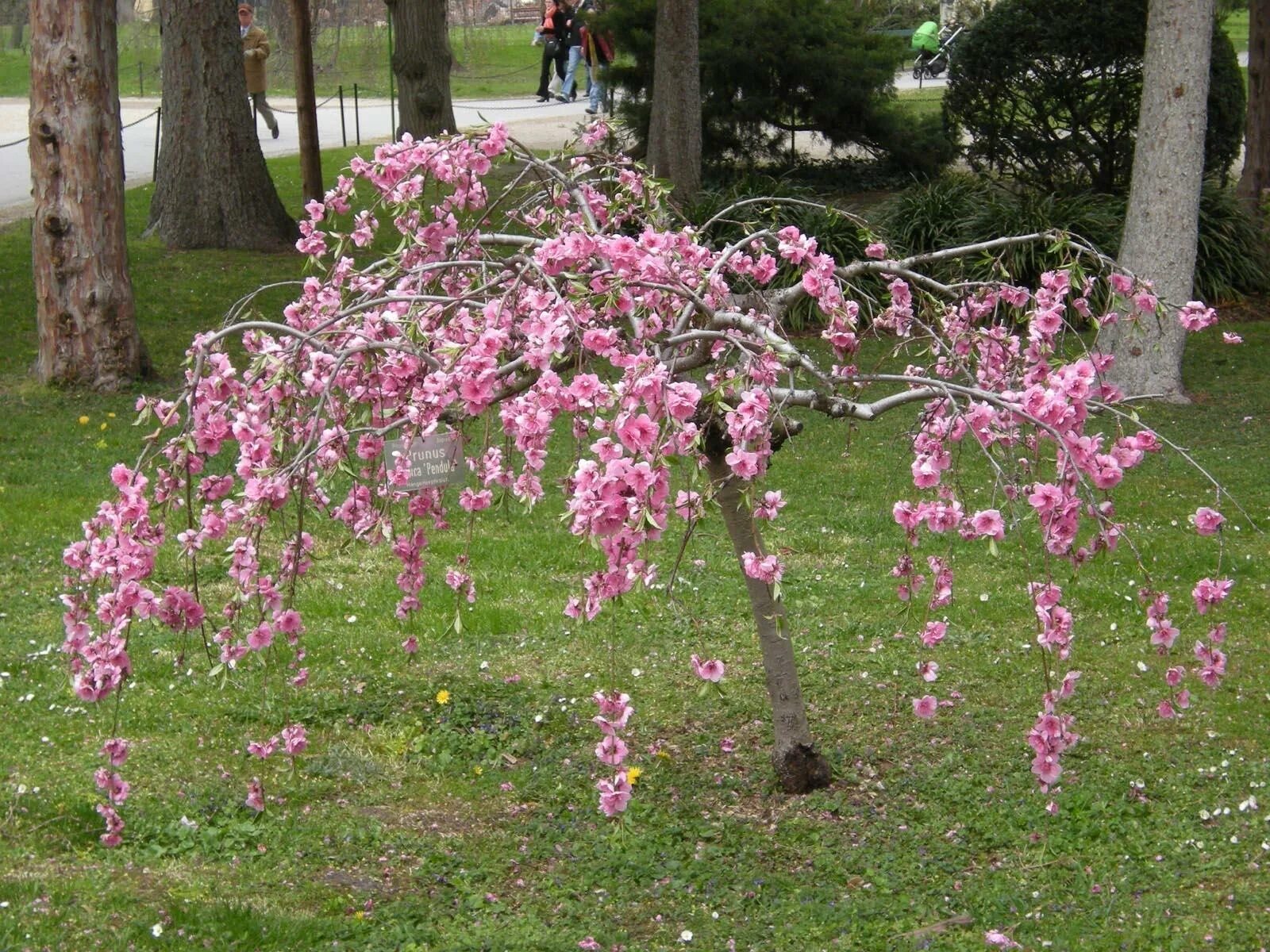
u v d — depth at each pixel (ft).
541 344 11.21
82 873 13.10
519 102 94.73
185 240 50.75
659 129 50.55
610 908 13.11
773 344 11.71
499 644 20.03
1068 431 11.16
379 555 23.53
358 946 12.16
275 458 12.64
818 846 14.47
